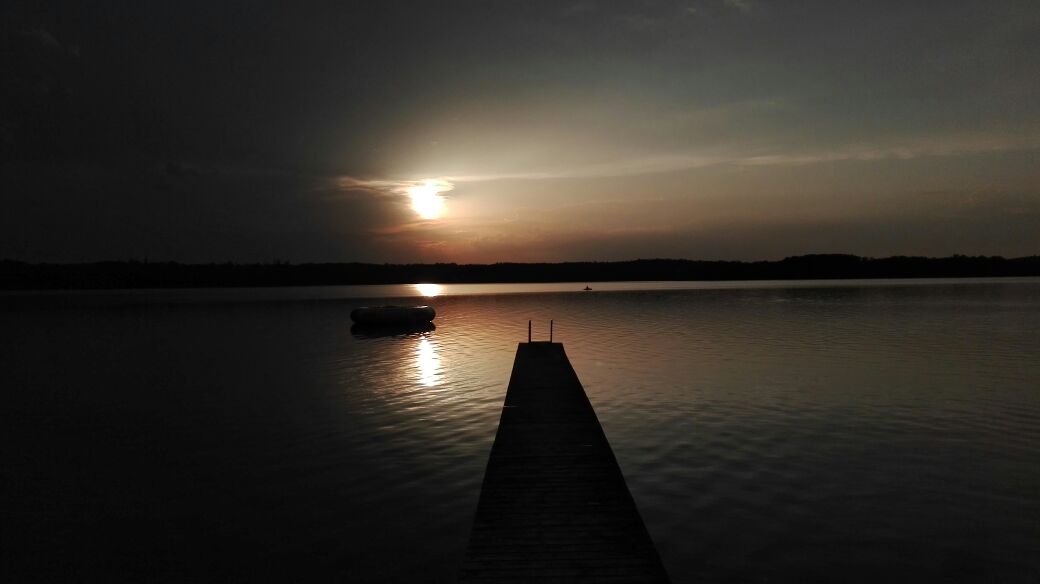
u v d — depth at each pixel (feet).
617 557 25.45
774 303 252.21
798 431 52.80
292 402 69.46
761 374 82.23
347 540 34.30
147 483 43.86
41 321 200.85
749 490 39.22
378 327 167.53
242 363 101.71
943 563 30.66
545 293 424.87
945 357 97.50
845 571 29.76
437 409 63.77
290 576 30.81
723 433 52.08
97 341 139.54
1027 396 67.41
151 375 91.25
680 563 30.27
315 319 203.92
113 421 62.64
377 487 41.73
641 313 203.62
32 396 76.28
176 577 30.96
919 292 344.90
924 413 59.62
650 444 48.73
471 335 141.49
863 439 50.44
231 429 58.18
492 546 26.32
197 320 201.16
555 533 27.50
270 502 39.83
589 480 33.81
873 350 106.32
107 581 30.71
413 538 34.35
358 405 66.74
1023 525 34.71
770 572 29.55
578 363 92.27
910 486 40.09
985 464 44.42
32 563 32.60
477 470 44.62
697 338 126.93
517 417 46.73
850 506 36.94
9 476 45.70
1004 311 196.75
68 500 40.88
